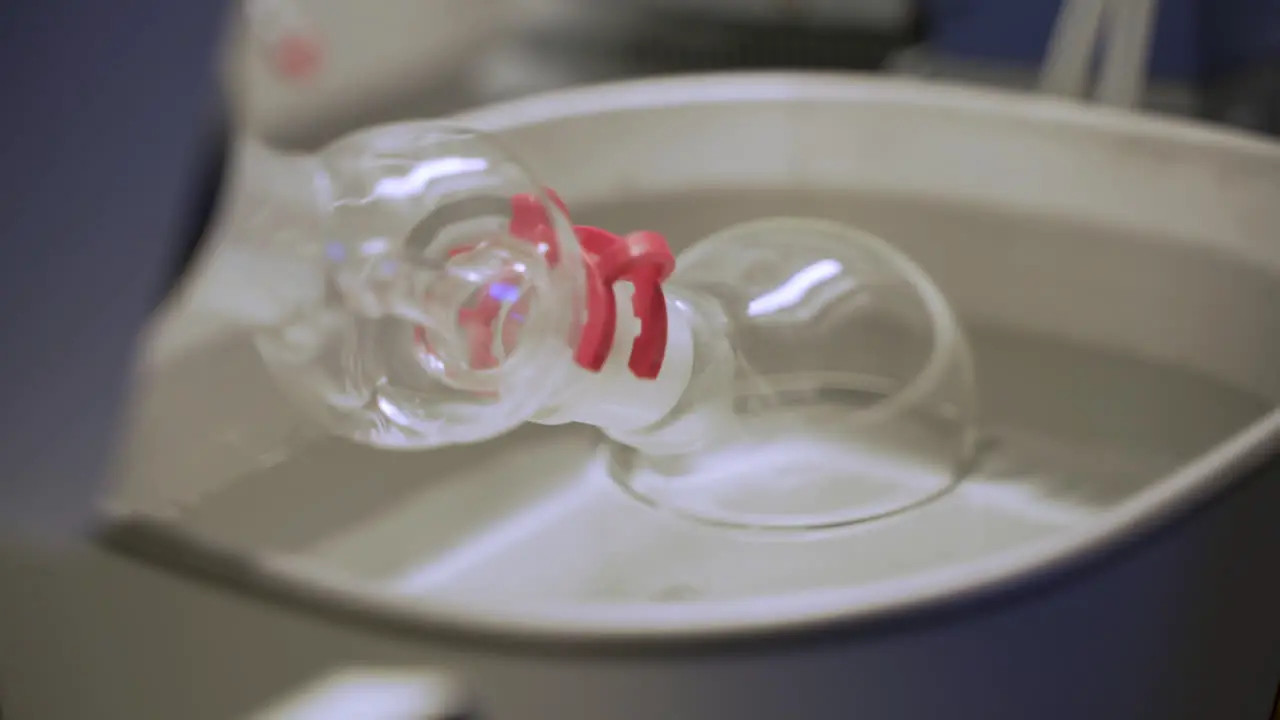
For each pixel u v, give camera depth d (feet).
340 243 2.01
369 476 2.34
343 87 2.77
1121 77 2.65
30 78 1.53
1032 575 1.84
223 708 1.86
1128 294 2.46
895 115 2.55
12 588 1.90
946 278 2.56
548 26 3.35
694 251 2.35
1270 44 2.84
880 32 3.09
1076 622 1.89
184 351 2.12
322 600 1.79
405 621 1.78
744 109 2.58
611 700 1.80
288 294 1.95
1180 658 2.00
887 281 2.33
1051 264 2.50
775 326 2.27
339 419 2.15
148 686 1.88
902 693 1.84
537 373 2.07
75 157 1.55
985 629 1.84
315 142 2.72
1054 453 2.42
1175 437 2.42
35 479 1.65
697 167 2.59
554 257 2.07
